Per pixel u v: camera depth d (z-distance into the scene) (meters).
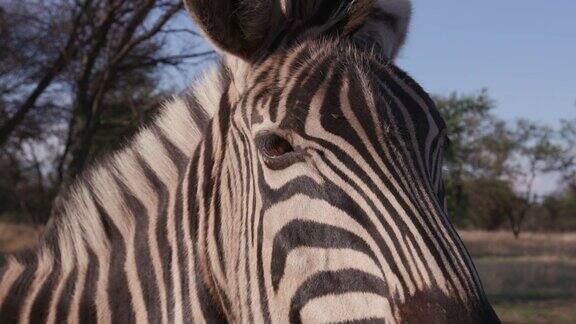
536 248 31.12
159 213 2.95
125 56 11.05
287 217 2.31
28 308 3.04
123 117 12.11
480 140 49.88
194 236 2.79
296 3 2.59
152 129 3.14
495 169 50.09
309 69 2.39
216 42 2.48
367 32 2.79
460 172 46.09
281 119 2.34
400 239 2.17
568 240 39.78
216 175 2.74
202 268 2.75
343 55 2.42
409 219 2.18
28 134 12.39
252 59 2.56
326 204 2.24
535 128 52.16
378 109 2.29
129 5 10.87
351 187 2.22
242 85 2.60
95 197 3.11
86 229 3.10
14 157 13.31
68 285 3.04
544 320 13.36
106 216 3.07
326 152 2.26
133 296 2.89
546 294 16.11
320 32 2.58
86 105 10.90
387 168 2.22
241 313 2.55
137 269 2.92
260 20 2.49
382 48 2.76
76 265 3.08
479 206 52.09
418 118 2.38
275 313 2.38
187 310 2.76
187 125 3.05
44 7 11.19
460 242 2.24
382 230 2.18
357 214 2.21
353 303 2.19
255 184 2.45
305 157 2.29
